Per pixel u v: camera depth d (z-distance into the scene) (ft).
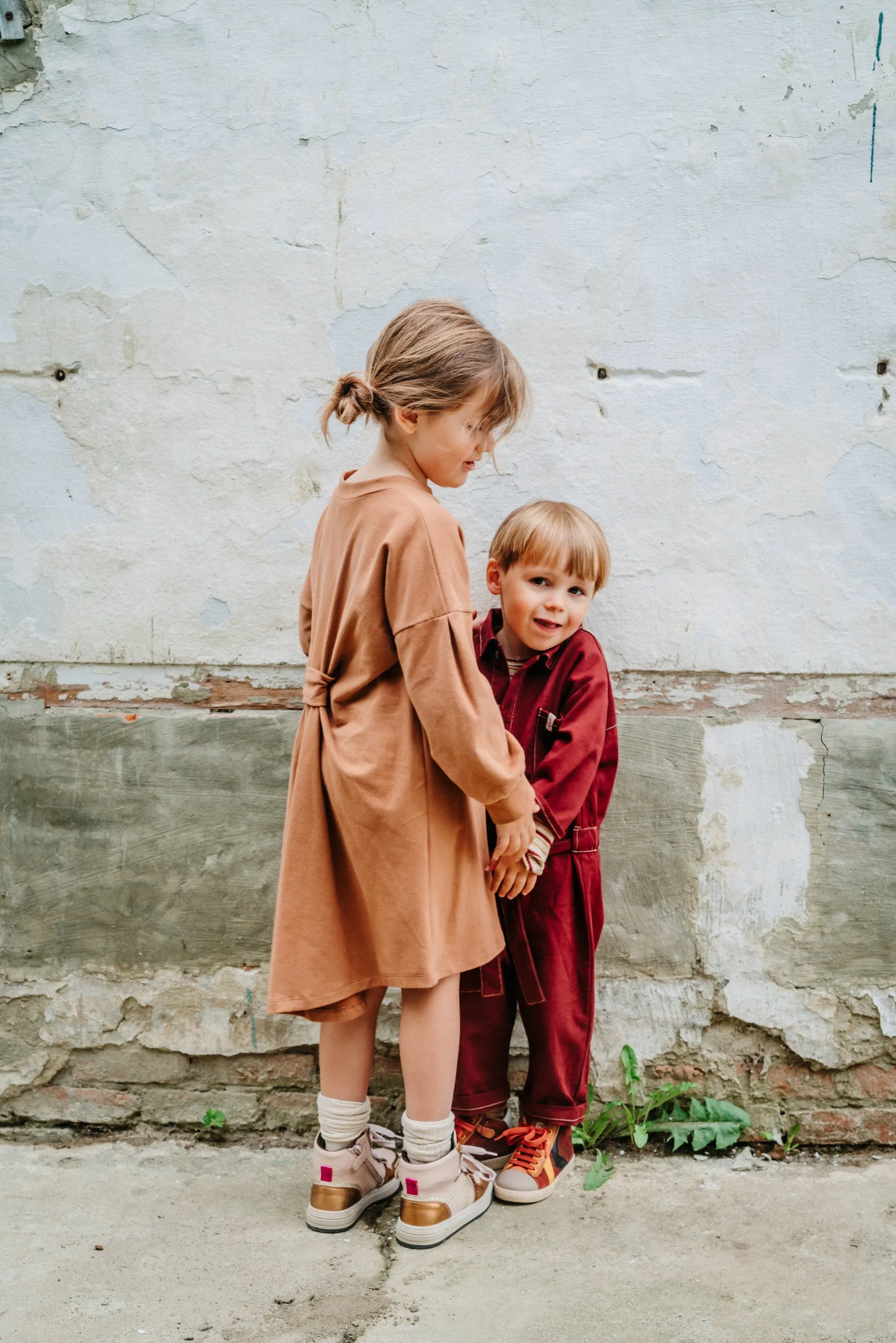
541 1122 6.22
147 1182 6.33
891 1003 6.64
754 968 6.70
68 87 6.67
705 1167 6.42
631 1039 6.77
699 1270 5.30
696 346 6.53
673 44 6.40
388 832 5.30
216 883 6.89
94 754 6.93
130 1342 4.78
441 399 5.25
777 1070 6.73
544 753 6.12
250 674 6.87
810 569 6.59
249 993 6.89
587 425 6.61
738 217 6.46
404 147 6.54
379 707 5.39
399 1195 6.16
